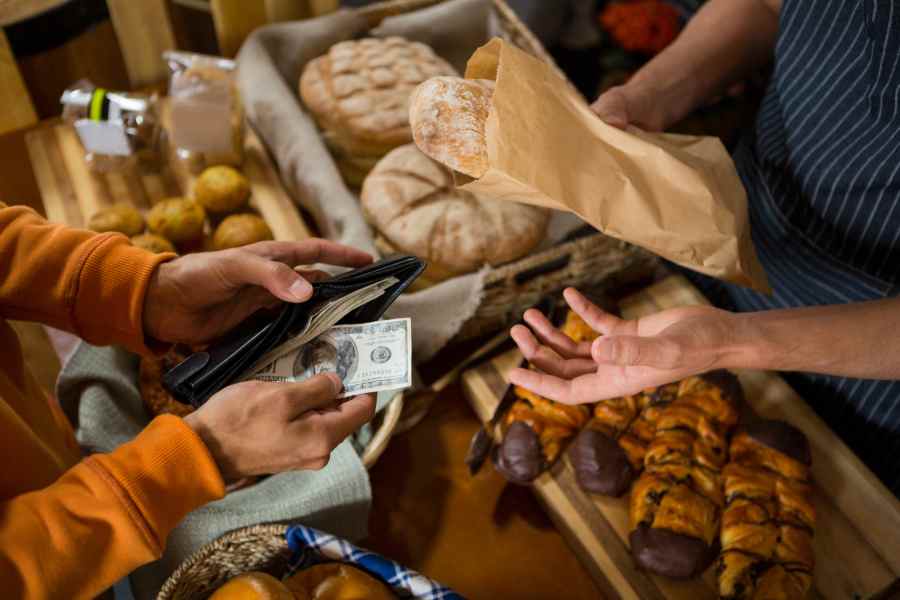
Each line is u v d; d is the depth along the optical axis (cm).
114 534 59
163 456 61
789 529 88
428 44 142
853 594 90
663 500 90
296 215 120
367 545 96
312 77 129
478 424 108
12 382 75
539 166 74
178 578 74
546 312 108
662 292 116
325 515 88
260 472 68
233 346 76
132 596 88
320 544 78
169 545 84
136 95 120
